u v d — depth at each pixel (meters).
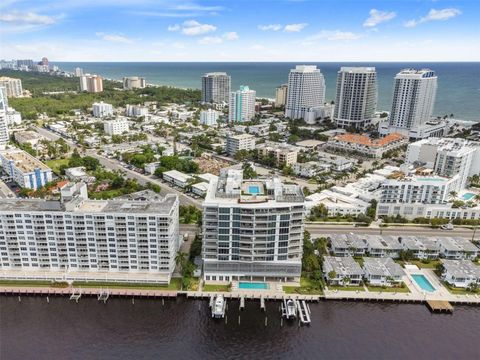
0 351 198.12
